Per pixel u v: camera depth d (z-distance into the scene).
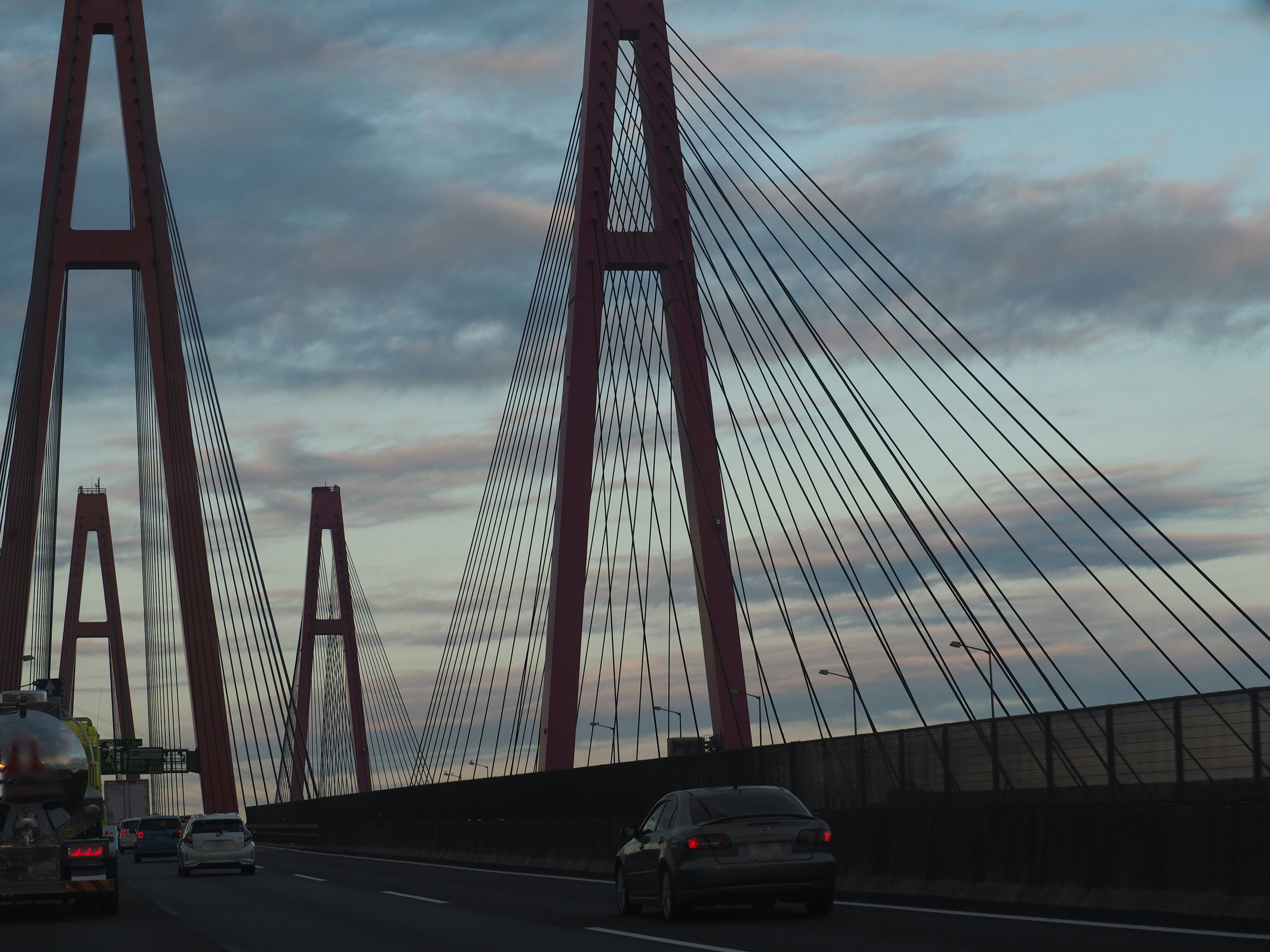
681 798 23.02
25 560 66.94
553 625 57.69
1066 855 21.19
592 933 20.73
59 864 27.22
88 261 71.81
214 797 69.50
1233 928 17.14
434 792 60.59
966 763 25.20
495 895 30.48
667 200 60.44
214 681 70.44
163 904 31.25
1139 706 21.00
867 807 28.72
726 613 56.72
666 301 60.44
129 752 104.69
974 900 22.86
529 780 49.00
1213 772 19.47
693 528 58.38
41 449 68.44
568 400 59.22
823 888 21.78
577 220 60.81
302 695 117.81
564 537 58.34
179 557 71.12
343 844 75.00
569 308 60.34
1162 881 19.16
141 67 74.06
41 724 27.67
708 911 24.12
